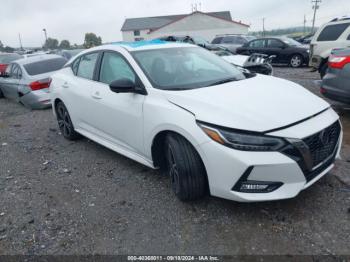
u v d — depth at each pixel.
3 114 7.94
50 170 4.14
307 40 22.45
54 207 3.22
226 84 3.27
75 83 4.50
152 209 3.04
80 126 4.68
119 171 3.94
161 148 3.27
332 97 5.11
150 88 3.20
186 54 3.93
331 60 5.13
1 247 2.66
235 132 2.49
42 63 8.26
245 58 7.54
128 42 4.24
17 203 3.36
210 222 2.78
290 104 2.79
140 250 2.51
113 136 3.91
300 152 2.47
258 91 3.04
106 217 2.97
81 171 4.03
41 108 7.87
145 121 3.17
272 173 2.45
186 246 2.52
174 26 47.94
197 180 2.81
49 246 2.64
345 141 4.34
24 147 5.17
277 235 2.55
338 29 8.32
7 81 8.84
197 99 2.82
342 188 3.13
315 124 2.64
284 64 15.50
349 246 2.38
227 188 2.58
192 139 2.67
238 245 2.48
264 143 2.43
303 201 2.96
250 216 2.81
